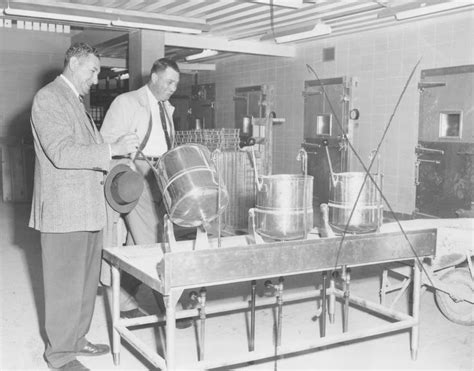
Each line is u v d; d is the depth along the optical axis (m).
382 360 2.98
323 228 2.78
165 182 2.38
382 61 7.35
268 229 2.46
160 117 3.39
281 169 9.47
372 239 2.71
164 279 2.19
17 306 3.82
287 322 3.58
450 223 3.49
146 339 3.28
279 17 6.94
